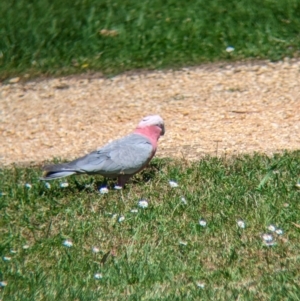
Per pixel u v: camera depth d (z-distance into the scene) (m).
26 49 17.41
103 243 9.67
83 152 12.88
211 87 14.95
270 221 9.77
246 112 13.73
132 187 11.03
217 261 9.11
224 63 15.95
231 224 9.81
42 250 9.61
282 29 16.81
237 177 11.04
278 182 10.73
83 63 16.69
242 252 9.23
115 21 17.73
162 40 16.97
